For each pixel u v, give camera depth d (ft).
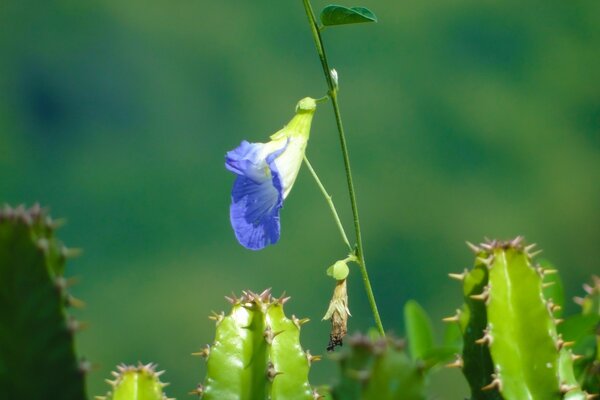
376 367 1.72
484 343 1.94
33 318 1.73
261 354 1.97
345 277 2.17
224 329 1.98
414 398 1.72
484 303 1.94
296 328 1.99
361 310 11.85
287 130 2.22
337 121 2.17
